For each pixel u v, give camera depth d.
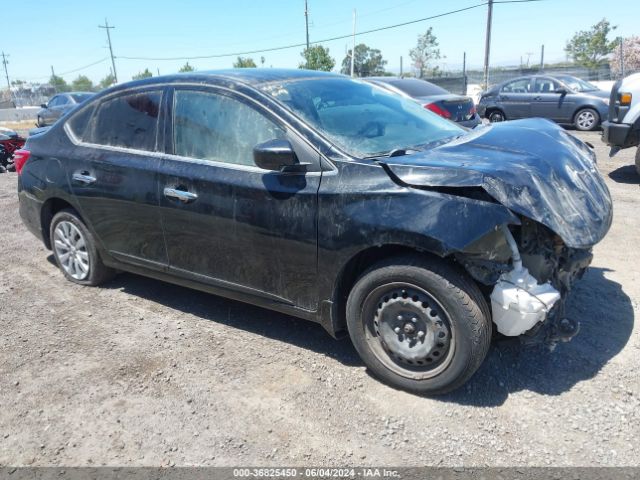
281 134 3.25
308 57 39.25
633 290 4.17
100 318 4.15
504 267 2.72
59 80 78.06
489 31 27.62
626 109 7.73
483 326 2.76
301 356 3.49
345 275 3.13
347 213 2.94
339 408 2.95
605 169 8.92
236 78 3.59
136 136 3.96
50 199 4.65
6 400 3.15
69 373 3.39
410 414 2.87
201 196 3.50
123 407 3.03
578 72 28.45
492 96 16.22
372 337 3.12
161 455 2.65
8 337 3.89
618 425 2.70
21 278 5.06
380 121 3.61
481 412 2.85
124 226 4.07
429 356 2.91
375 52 57.25
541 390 3.01
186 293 4.57
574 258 3.15
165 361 3.49
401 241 2.79
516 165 2.88
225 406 3.01
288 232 3.17
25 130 27.92
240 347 3.63
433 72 46.44
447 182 2.71
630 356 3.28
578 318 3.76
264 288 3.45
